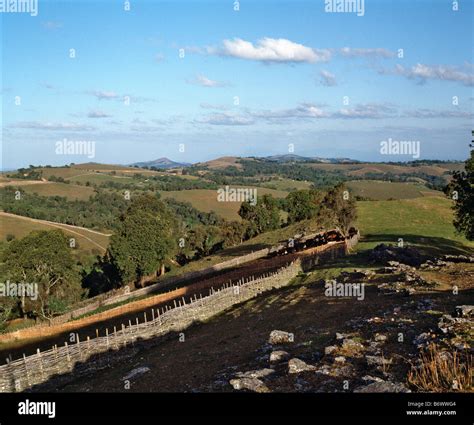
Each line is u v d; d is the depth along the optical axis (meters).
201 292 53.69
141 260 77.50
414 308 24.09
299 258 56.59
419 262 46.94
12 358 38.53
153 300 53.19
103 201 180.88
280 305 34.59
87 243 126.00
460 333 17.91
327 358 18.31
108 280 89.25
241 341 25.42
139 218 78.62
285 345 21.98
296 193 115.06
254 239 101.25
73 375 26.14
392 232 79.69
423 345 17.53
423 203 103.94
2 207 151.12
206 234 111.50
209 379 19.05
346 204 67.75
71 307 64.56
